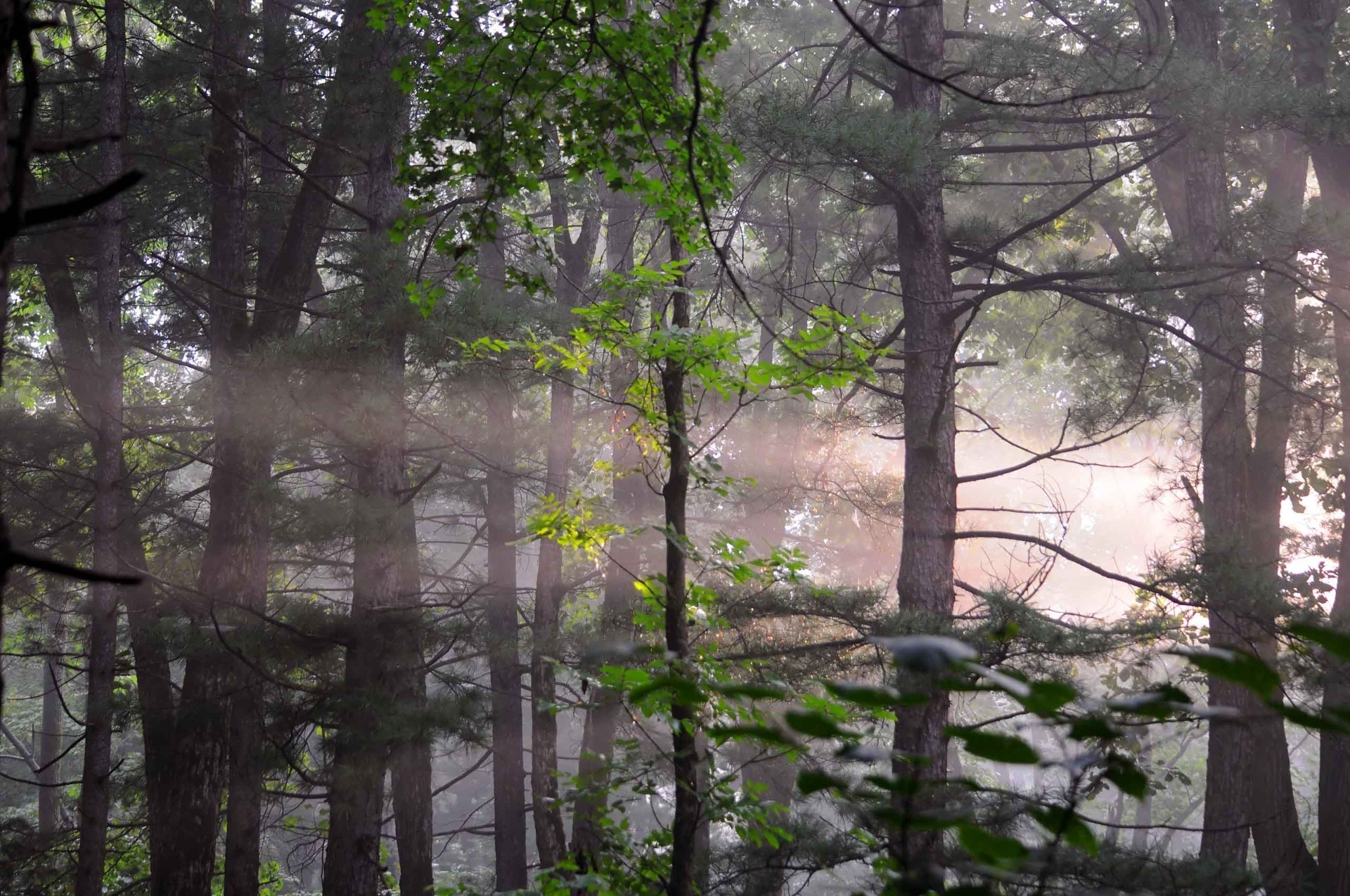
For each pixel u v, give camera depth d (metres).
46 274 14.73
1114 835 9.56
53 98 13.32
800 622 11.32
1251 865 12.88
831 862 7.36
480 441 14.80
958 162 11.70
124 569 10.14
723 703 5.21
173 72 13.55
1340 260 11.76
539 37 6.02
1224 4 13.98
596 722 15.64
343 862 12.08
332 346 10.16
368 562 12.20
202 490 13.79
